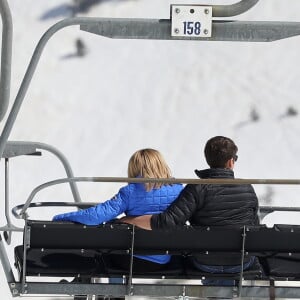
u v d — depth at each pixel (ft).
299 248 64.18
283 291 64.13
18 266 67.05
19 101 63.16
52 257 65.87
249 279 64.95
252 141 130.21
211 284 66.54
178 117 132.46
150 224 63.21
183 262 66.44
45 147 83.10
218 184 63.41
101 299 71.05
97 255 66.23
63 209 118.01
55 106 132.87
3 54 61.93
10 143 77.66
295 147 129.80
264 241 63.98
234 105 134.00
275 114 133.18
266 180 60.90
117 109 133.28
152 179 60.80
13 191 120.47
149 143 129.59
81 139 129.59
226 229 63.36
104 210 63.77
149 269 65.21
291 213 117.70
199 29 62.75
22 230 69.97
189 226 63.46
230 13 62.80
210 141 65.57
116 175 124.98
